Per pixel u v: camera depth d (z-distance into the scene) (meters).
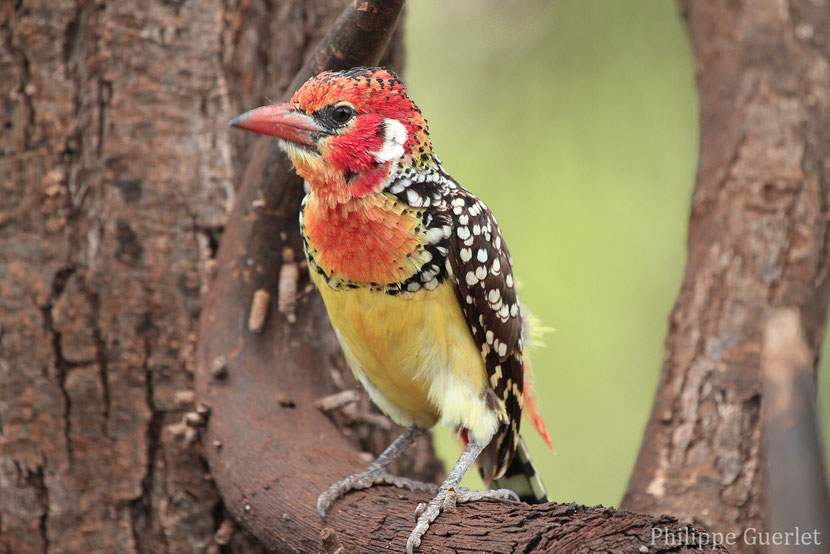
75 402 7.50
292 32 8.20
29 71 7.61
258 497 6.64
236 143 7.88
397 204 6.44
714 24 10.20
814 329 8.61
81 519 7.49
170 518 7.50
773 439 4.20
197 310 7.66
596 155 10.42
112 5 7.63
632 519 5.08
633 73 10.44
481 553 5.50
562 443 11.16
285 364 7.57
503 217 10.47
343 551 5.48
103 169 7.59
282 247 7.56
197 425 7.25
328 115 6.43
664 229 10.54
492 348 6.91
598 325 10.69
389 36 6.71
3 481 7.55
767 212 8.94
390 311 6.55
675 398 8.22
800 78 9.70
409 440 7.38
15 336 7.54
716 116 9.71
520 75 10.55
